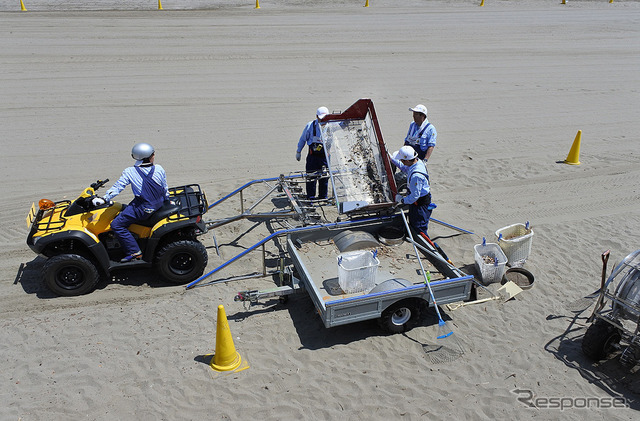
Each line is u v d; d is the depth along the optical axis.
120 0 29.31
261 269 7.32
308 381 5.32
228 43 21.36
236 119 13.77
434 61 20.67
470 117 14.88
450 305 6.66
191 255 6.69
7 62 17.39
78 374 5.29
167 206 6.67
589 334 5.61
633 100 17.12
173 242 6.62
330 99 15.52
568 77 19.56
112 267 6.54
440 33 25.58
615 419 4.99
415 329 6.20
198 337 5.88
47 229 6.26
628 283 5.43
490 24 28.41
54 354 5.54
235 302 6.55
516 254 7.32
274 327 6.12
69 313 6.21
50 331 5.88
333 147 8.00
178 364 5.47
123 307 6.36
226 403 5.01
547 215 9.30
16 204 9.04
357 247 7.00
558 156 12.27
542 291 6.99
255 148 11.99
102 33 21.77
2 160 10.82
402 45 22.83
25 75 16.28
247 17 26.42
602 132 14.10
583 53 23.34
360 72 18.55
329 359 5.65
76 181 10.03
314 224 7.52
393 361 5.66
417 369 5.56
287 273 6.68
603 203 9.86
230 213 8.90
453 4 34.16
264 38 22.48
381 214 7.49
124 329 5.95
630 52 23.91
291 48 21.14
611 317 5.59
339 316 5.56
